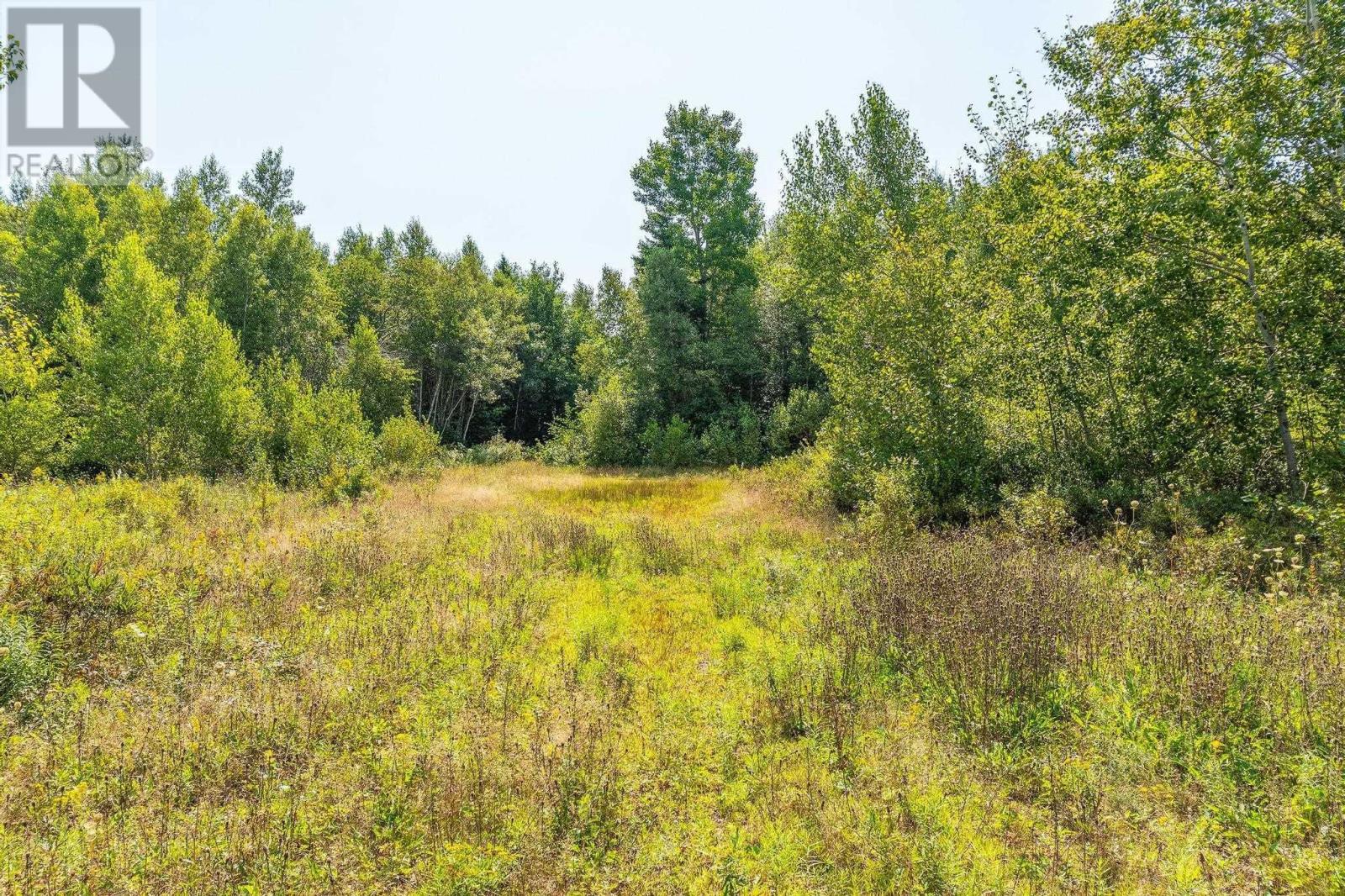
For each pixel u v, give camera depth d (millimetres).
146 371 19766
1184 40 10461
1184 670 5020
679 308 35719
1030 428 13117
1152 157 10766
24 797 3814
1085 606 6574
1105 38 11172
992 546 9141
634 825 3875
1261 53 9664
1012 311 13281
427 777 4238
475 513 14547
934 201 23641
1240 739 4367
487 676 5891
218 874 3283
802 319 33688
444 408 41188
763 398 35406
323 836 3676
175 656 5746
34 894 3016
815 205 29219
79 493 11227
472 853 3463
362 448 21141
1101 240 11086
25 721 4746
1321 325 9250
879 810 3963
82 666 5527
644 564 10469
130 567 7258
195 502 11852
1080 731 4703
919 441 13531
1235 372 10039
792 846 3643
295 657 6039
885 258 15422
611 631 7332
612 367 38031
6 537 7008
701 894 3281
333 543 9625
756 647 6695
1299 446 10055
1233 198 9555
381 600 7879
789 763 4629
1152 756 4297
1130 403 11922
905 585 7180
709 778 4418
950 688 5395
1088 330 11898
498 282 50906
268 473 17359
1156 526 9602
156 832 3572
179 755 4344
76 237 29594
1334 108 8875
